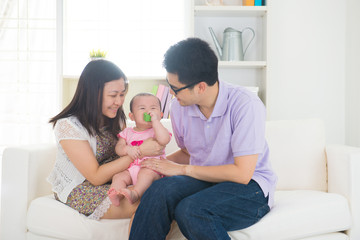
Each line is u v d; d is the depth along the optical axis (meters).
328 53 2.84
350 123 2.75
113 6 2.98
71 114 1.68
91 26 2.98
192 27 2.57
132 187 1.59
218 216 1.33
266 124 2.07
